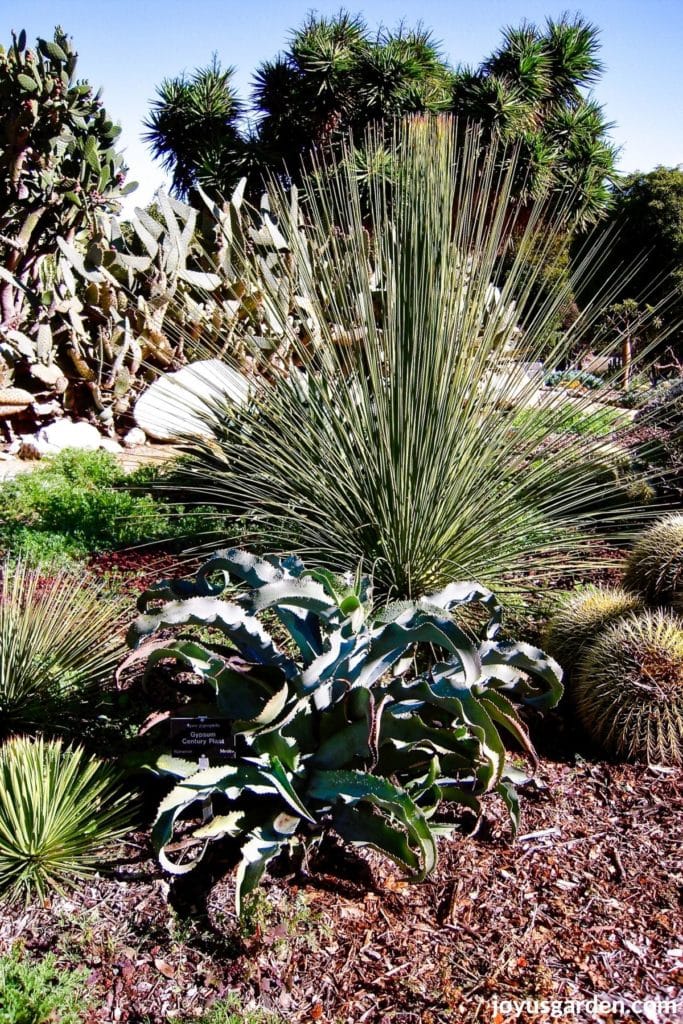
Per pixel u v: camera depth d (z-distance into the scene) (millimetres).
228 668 2814
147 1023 2131
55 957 2297
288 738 2676
